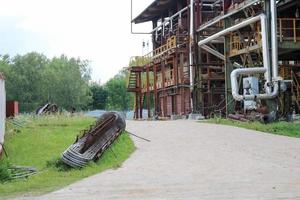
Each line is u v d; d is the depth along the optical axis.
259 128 28.92
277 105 35.00
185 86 52.31
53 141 24.58
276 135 25.91
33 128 30.58
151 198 11.12
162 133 27.67
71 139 25.17
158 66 63.62
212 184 12.90
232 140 23.88
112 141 21.25
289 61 47.22
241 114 37.28
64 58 124.00
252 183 12.92
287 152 19.56
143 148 21.84
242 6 38.69
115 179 14.17
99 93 126.56
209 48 46.50
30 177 15.14
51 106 49.78
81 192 12.14
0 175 14.91
